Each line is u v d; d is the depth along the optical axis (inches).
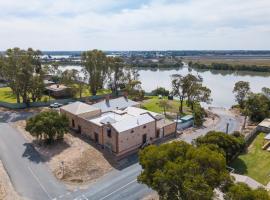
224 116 3245.6
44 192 1481.3
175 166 1099.3
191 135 2496.3
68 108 2487.7
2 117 2797.7
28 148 2030.0
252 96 3176.7
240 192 973.8
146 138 2183.8
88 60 3969.0
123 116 2285.9
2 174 1628.9
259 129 2573.8
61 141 2139.5
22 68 3070.9
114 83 4328.3
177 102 3843.5
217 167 1108.5
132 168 1795.0
